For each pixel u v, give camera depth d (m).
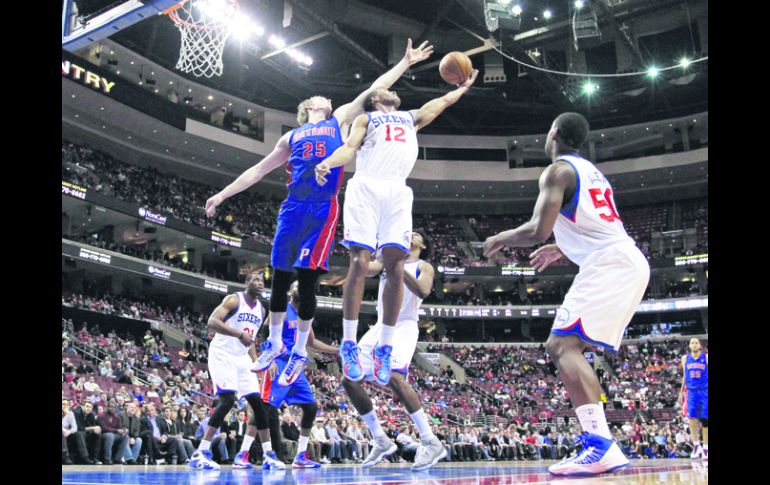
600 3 27.88
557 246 4.24
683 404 11.01
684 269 38.72
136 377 19.66
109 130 33.31
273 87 39.44
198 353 27.00
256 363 5.46
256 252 34.97
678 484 2.65
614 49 35.19
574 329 3.60
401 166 5.36
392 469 6.12
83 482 3.88
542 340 43.31
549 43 29.86
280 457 8.12
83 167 30.66
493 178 41.22
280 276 5.32
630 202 44.25
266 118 37.38
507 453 21.06
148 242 34.72
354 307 5.21
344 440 16.02
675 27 32.06
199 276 32.00
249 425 7.98
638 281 3.63
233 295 7.45
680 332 39.62
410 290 6.02
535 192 42.97
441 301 40.34
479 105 39.31
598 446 3.43
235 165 37.91
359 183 5.28
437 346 38.91
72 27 11.63
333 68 36.91
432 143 41.47
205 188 38.75
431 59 35.94
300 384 7.95
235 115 37.94
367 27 33.12
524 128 41.94
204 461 7.21
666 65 34.28
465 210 45.34
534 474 4.27
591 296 3.62
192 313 34.62
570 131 4.01
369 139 5.35
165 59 35.69
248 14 28.83
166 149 35.69
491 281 42.91
